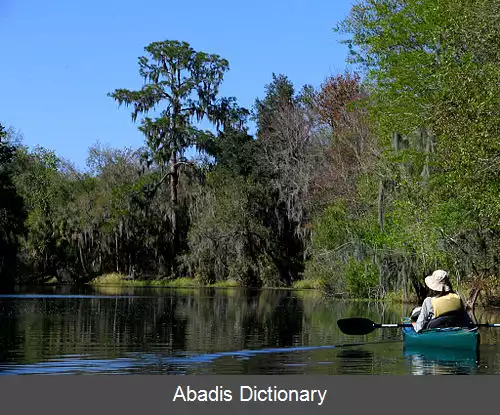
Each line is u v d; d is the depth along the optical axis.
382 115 27.23
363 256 30.97
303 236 45.19
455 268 23.64
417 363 12.85
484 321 19.92
